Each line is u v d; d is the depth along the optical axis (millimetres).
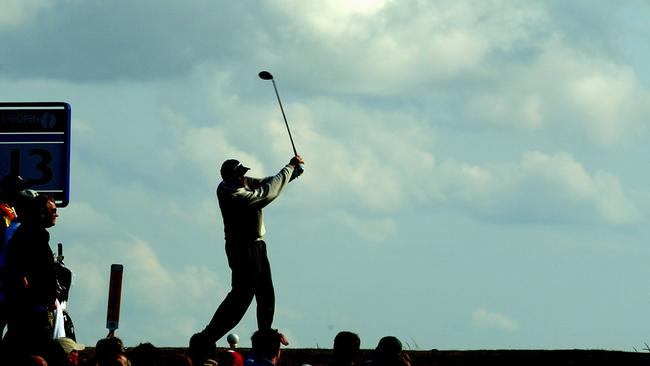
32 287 24000
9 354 23906
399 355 21109
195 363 23062
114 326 31891
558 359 26891
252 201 27344
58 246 28391
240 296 27703
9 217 25250
